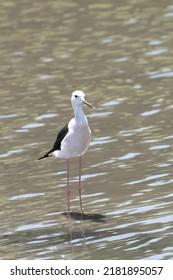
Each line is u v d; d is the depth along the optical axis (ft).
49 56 78.23
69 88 69.10
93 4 94.89
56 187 49.65
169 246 40.45
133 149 54.54
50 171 52.29
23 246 41.96
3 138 58.59
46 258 40.40
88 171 51.62
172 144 54.90
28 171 52.47
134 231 42.57
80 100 46.01
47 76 72.69
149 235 41.91
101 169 51.75
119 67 73.67
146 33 82.64
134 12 90.58
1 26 88.33
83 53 78.33
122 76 71.20
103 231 43.06
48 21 88.99
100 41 81.30
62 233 43.27
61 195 48.47
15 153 55.57
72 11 92.38
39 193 48.88
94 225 43.91
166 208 44.98
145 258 39.47
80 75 72.33
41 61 76.95
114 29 84.84
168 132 57.26
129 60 75.25
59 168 52.75
